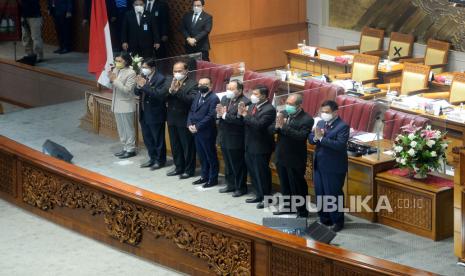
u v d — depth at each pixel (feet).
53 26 61.62
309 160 36.22
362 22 54.54
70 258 31.83
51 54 59.57
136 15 49.57
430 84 45.29
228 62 55.21
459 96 42.86
